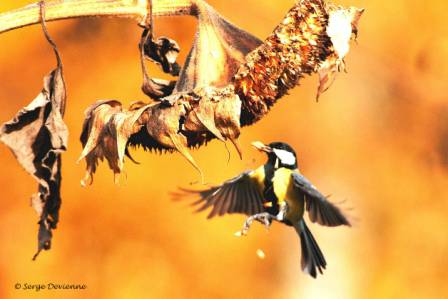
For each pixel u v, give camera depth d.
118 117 4.03
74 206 15.28
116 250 15.40
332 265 14.76
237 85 4.09
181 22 13.64
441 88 13.95
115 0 4.13
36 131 4.10
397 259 14.90
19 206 15.02
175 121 3.91
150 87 4.21
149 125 3.96
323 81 4.11
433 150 14.57
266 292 15.28
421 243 14.90
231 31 4.22
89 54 14.62
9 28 4.01
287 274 15.43
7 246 14.90
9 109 14.44
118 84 14.62
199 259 15.62
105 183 15.42
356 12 4.18
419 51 13.80
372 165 14.80
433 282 15.02
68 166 15.05
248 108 4.10
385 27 13.78
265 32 13.24
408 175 14.84
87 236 15.33
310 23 4.15
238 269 15.41
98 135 4.06
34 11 4.03
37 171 4.07
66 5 4.08
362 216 14.83
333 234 14.87
